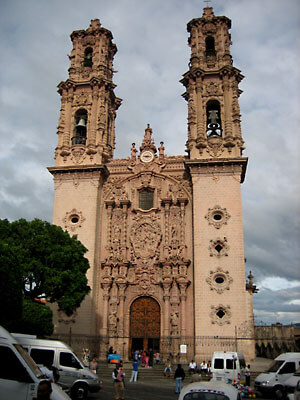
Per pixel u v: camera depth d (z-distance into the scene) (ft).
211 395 40.75
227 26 159.84
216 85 147.84
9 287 74.74
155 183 142.51
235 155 136.05
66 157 145.28
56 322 125.29
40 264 98.84
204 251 125.90
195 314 120.67
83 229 135.03
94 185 139.64
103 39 162.91
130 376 105.40
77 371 68.03
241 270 122.52
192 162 133.90
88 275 128.88
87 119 151.12
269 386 77.30
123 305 129.49
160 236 134.92
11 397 35.58
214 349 116.67
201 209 130.41
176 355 120.06
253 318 136.36
